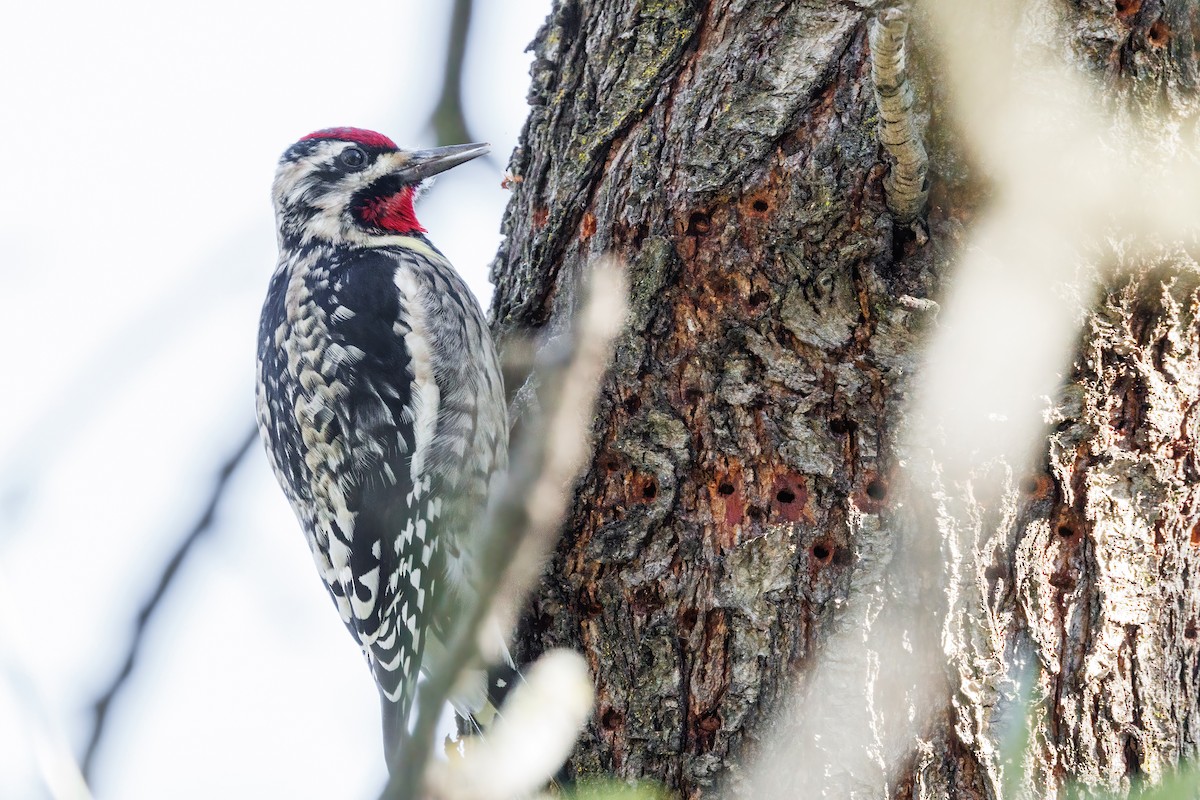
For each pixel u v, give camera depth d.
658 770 6.96
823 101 7.29
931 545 6.70
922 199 6.88
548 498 3.80
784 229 7.21
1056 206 6.90
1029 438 6.75
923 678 6.60
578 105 8.25
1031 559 6.69
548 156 8.44
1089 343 6.80
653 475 7.27
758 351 7.20
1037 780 6.49
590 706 7.14
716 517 7.15
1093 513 6.72
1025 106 6.96
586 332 4.17
